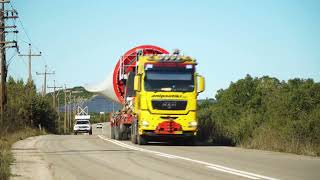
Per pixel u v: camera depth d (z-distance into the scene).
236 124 29.42
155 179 13.33
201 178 13.31
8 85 68.00
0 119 43.78
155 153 21.23
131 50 33.38
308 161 17.52
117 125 34.69
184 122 26.11
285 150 21.95
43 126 70.31
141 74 26.53
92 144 28.50
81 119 75.81
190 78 26.34
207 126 32.81
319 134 21.84
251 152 21.70
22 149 25.02
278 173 14.14
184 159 18.45
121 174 14.51
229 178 13.19
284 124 24.73
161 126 25.92
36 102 68.06
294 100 26.05
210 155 20.17
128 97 32.25
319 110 23.52
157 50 32.91
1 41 46.06
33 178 14.16
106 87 35.47
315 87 26.59
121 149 23.91
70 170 15.77
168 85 26.16
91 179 13.67
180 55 26.55
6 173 14.51
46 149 24.69
